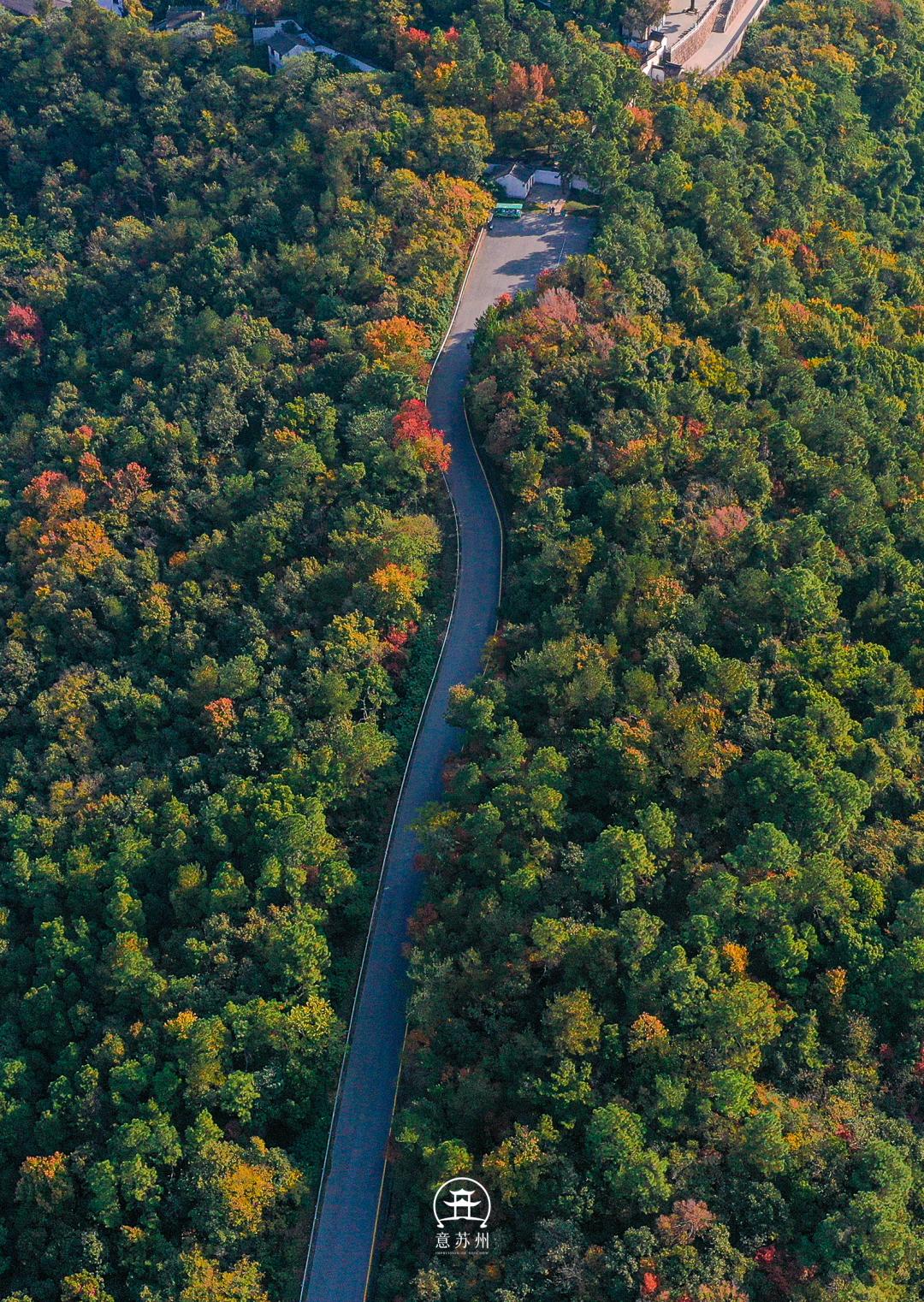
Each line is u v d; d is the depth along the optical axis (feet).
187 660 544.62
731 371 596.70
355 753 465.88
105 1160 383.65
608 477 536.83
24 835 493.77
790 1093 375.66
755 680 467.11
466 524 577.43
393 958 441.27
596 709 458.09
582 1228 355.36
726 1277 336.29
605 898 410.11
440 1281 348.59
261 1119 395.34
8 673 559.38
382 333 622.95
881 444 581.53
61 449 650.43
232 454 612.70
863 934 400.06
